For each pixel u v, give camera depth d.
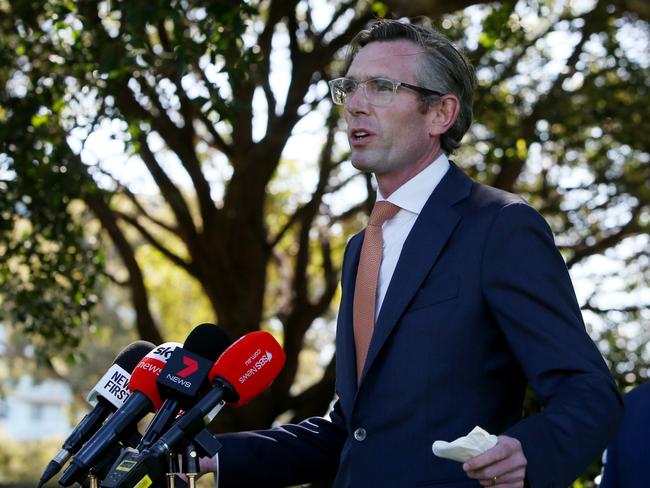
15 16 9.21
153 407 2.87
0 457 27.09
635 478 3.81
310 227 12.60
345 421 3.28
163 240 16.83
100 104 8.59
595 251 12.38
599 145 12.31
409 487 2.81
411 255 2.97
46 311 10.29
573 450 2.54
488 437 2.36
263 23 11.77
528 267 2.80
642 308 11.14
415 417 2.84
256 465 3.23
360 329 3.08
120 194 11.70
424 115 3.16
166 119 10.97
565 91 11.35
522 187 13.30
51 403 48.94
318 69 11.25
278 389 12.35
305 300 12.82
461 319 2.84
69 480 2.75
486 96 10.66
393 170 3.14
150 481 2.59
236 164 11.52
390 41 3.21
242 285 11.94
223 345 2.96
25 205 9.71
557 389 2.65
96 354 25.02
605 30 11.38
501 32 9.86
